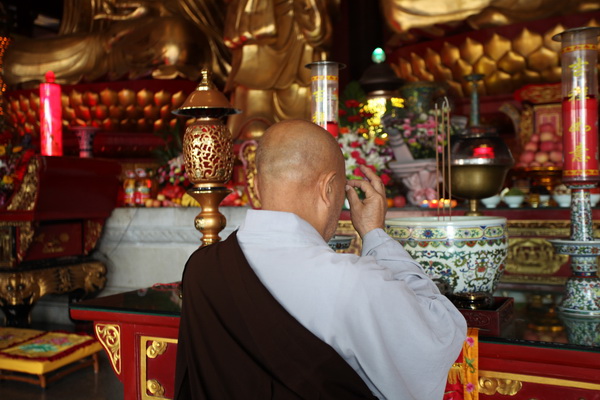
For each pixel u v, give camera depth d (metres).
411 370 1.01
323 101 1.94
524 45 5.43
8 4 9.26
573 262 1.63
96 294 4.61
